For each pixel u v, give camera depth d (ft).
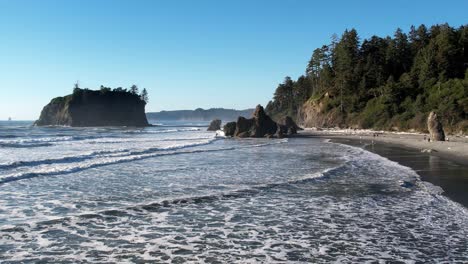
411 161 92.53
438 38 317.83
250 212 43.01
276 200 48.98
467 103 229.45
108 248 30.99
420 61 314.96
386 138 203.92
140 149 118.11
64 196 50.65
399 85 303.68
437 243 32.58
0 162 81.76
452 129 223.92
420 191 54.90
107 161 86.99
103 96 622.54
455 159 96.78
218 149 128.57
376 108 307.99
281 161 93.09
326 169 77.05
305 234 35.24
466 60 304.91
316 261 28.63
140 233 35.09
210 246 31.91
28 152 108.58
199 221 39.27
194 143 154.81
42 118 620.08
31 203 46.34
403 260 28.73
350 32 388.78
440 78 282.97
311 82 479.82
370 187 57.93
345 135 253.85
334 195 52.16
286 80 580.30
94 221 38.63
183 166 82.12
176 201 47.67
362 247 31.68
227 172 73.61
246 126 237.04
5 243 31.58
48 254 29.37
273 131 236.43
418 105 266.36
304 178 65.00
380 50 375.86
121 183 60.75
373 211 43.50
